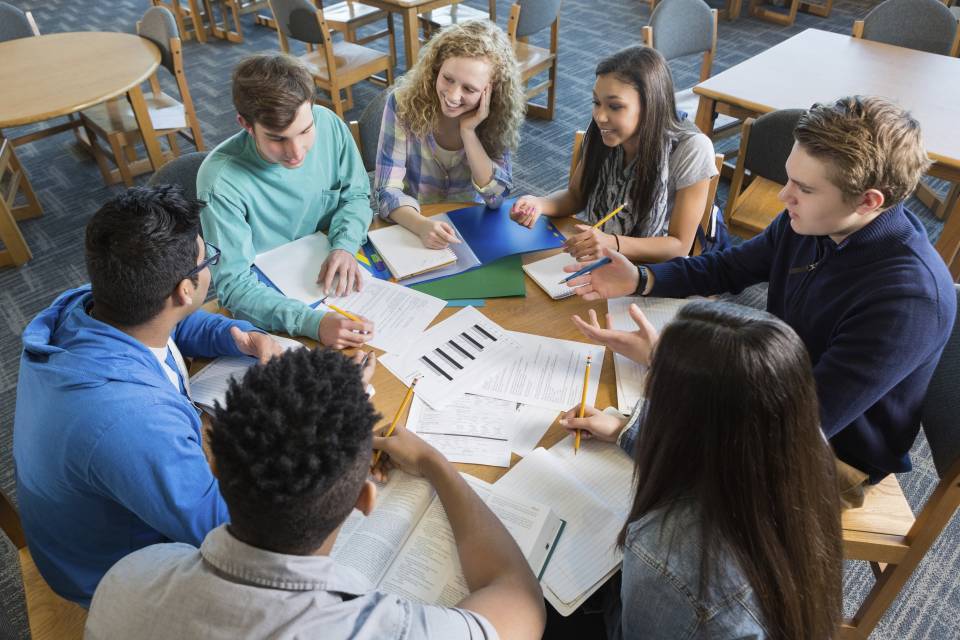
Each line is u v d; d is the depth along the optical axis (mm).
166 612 613
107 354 951
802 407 685
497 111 1829
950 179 2131
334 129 1720
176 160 1852
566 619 1135
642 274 1470
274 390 626
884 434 1247
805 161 1106
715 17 3057
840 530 784
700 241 1823
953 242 2363
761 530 701
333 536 667
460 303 1451
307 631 584
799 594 739
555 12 3391
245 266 1507
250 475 590
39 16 5535
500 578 831
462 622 681
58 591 1094
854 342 1134
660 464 750
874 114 1056
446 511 960
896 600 1634
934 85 2518
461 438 1145
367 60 3549
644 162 1634
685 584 736
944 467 1197
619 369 1278
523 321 1405
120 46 3055
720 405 683
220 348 1310
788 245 1392
